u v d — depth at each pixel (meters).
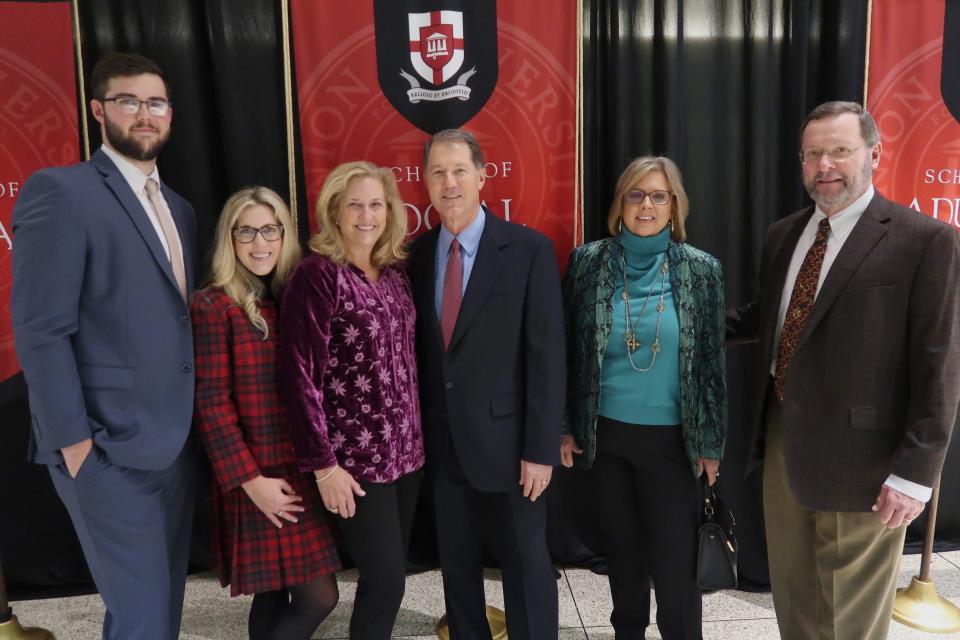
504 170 2.46
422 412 2.00
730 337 2.19
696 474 1.94
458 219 1.88
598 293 1.97
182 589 2.01
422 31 2.38
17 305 1.63
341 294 1.76
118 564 1.76
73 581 2.63
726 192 2.57
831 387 1.69
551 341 1.87
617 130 2.53
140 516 1.78
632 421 1.95
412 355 1.92
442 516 2.02
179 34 2.44
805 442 1.75
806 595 1.93
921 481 1.56
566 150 2.46
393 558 1.87
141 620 1.78
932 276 1.57
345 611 2.46
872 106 2.49
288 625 1.90
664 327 1.91
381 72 2.39
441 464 1.96
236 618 2.41
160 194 1.88
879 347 1.64
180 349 1.78
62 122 2.34
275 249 1.85
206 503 2.67
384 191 1.84
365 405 1.79
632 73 2.51
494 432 1.88
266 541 1.83
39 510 2.57
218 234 1.82
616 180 2.55
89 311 1.70
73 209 1.65
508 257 1.88
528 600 1.97
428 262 1.97
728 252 2.60
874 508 1.65
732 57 2.53
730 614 2.43
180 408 1.78
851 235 1.67
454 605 2.07
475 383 1.87
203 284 1.89
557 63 2.42
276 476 1.84
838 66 2.53
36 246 1.62
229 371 1.82
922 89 2.49
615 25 2.48
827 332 1.69
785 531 1.93
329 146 2.41
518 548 1.96
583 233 2.57
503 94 2.42
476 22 2.38
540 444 1.86
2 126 2.31
